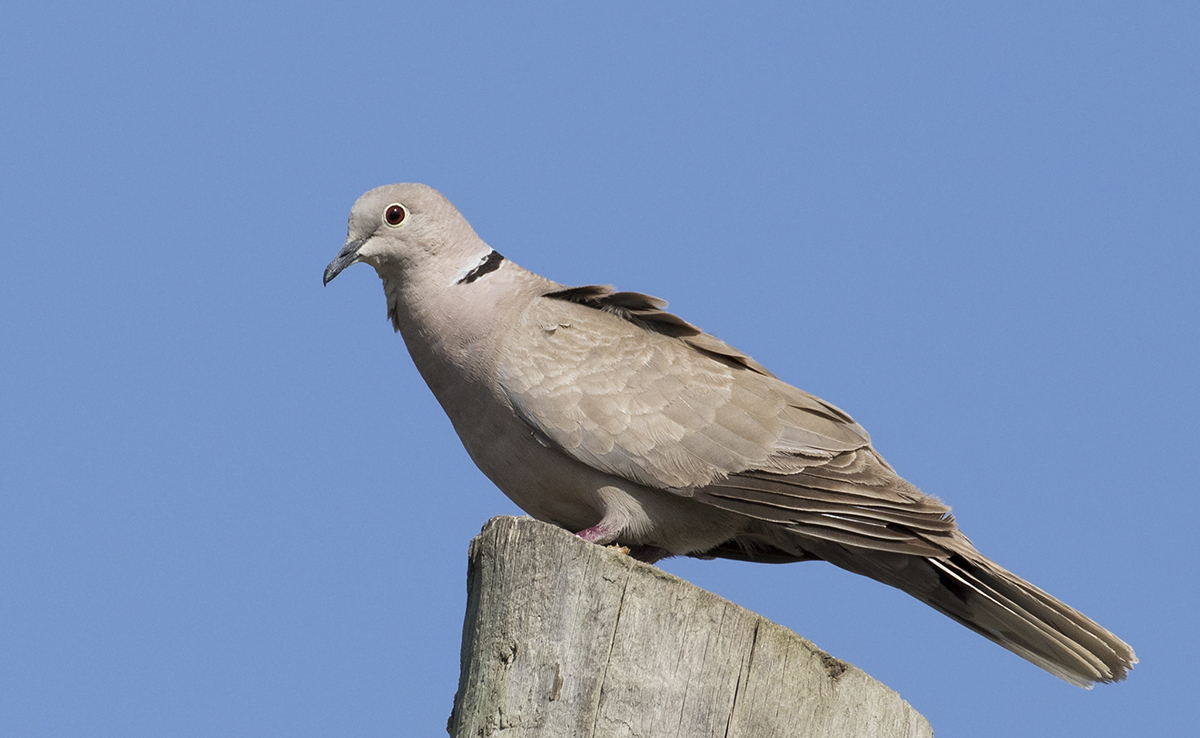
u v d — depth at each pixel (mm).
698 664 7672
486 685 7625
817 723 7867
